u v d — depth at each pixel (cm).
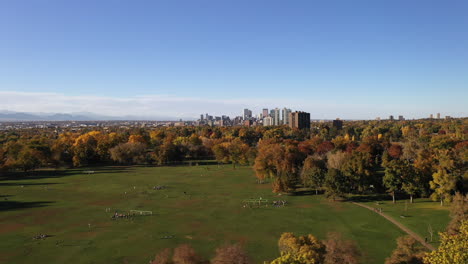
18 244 7056
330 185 10388
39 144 18312
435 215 8388
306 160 13050
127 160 19988
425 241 6725
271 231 7706
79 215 9219
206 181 14312
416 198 10319
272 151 13688
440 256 3834
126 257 6338
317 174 11169
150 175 15950
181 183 13875
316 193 11375
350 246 5694
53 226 8281
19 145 18475
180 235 7519
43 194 11919
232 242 7019
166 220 8681
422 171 10269
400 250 5575
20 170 17562
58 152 18638
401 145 17912
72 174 16375
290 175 11806
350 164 11012
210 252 6488
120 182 14150
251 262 6012
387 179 10025
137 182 14150
